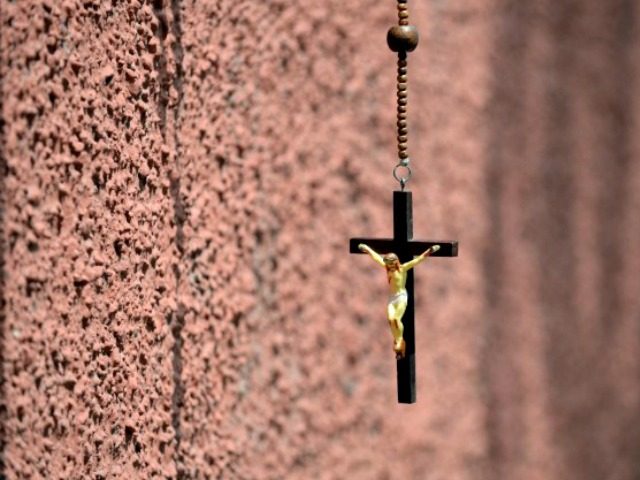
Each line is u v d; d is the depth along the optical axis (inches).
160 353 29.4
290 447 31.6
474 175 34.5
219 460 30.5
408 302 29.7
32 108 28.1
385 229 32.9
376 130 32.9
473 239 34.5
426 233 33.7
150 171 29.2
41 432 28.2
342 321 32.4
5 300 28.0
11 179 28.0
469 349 34.5
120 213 28.8
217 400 30.4
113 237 28.8
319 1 32.0
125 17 28.8
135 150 29.0
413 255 29.6
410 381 29.7
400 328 29.5
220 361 30.5
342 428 32.4
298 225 31.8
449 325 34.2
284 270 31.6
